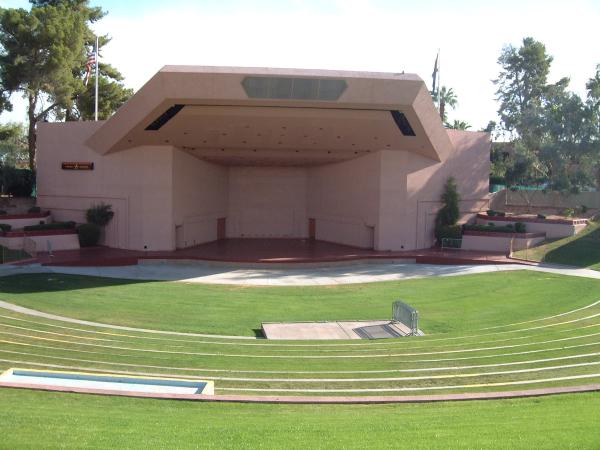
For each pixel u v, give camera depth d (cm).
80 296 2544
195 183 4106
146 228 3706
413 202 4038
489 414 930
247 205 4888
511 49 7206
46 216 3988
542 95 6856
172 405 1023
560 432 782
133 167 3706
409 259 3781
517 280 3084
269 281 3116
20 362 1429
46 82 4597
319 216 4722
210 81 2844
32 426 830
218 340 1923
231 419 922
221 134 3491
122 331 1986
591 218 4359
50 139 3978
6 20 4266
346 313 2389
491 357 1556
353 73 2881
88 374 1259
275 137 3572
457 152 4259
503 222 4269
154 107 3038
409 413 970
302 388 1288
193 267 3516
